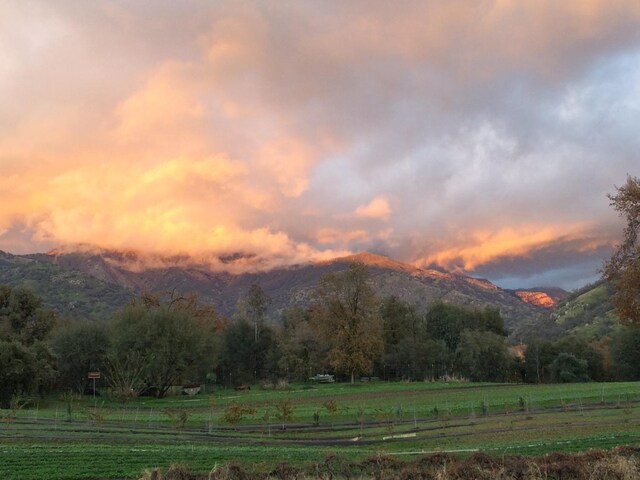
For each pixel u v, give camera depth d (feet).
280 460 81.05
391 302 419.13
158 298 324.80
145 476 61.21
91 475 67.77
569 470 58.34
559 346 363.97
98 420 132.98
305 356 354.74
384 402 196.54
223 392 276.21
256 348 366.84
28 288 272.10
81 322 258.57
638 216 106.63
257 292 398.42
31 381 189.57
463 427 132.05
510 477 57.67
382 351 328.70
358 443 114.21
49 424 128.77
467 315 453.58
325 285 321.32
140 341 233.55
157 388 241.35
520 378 367.04
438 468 61.57
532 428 124.06
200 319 334.44
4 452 81.35
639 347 321.11
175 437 115.75
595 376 354.74
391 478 59.72
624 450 67.05
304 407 183.21
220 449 93.35
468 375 363.97
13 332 254.06
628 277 103.19
